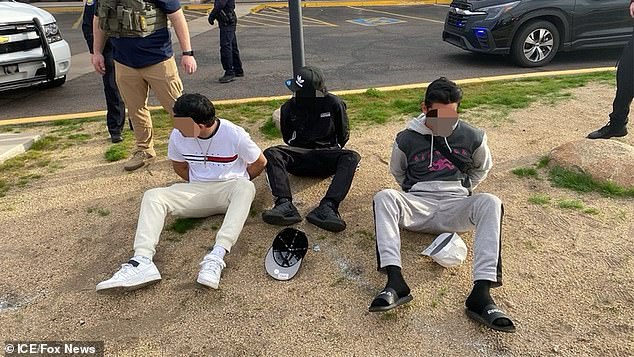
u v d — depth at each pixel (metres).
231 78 8.12
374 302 2.77
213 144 3.50
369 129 5.51
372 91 6.82
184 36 4.35
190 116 3.31
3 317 2.97
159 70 4.36
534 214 3.73
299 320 2.88
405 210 3.16
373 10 17.09
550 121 5.52
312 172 4.18
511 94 6.52
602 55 9.21
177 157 3.63
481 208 2.98
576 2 8.23
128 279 3.02
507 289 3.04
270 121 5.65
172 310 2.99
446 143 3.26
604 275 3.10
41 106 7.14
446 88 3.13
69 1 20.55
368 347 2.68
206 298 3.07
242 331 2.82
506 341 2.67
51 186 4.49
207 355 2.68
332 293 3.07
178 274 3.28
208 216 3.75
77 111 6.86
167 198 3.41
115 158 5.00
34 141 5.50
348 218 3.79
